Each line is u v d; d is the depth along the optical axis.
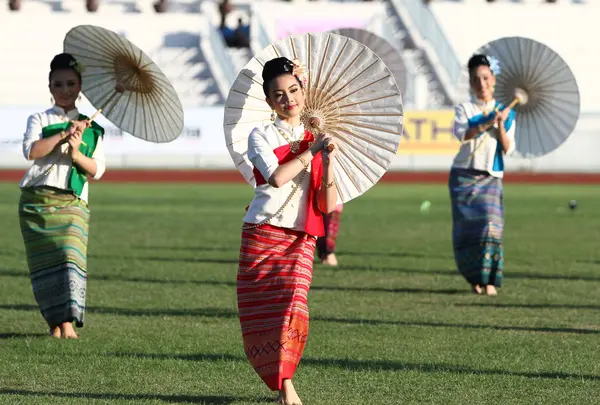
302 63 16.64
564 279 33.78
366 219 58.19
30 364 19.77
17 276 33.28
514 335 23.41
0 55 119.25
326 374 19.19
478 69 29.88
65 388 17.89
